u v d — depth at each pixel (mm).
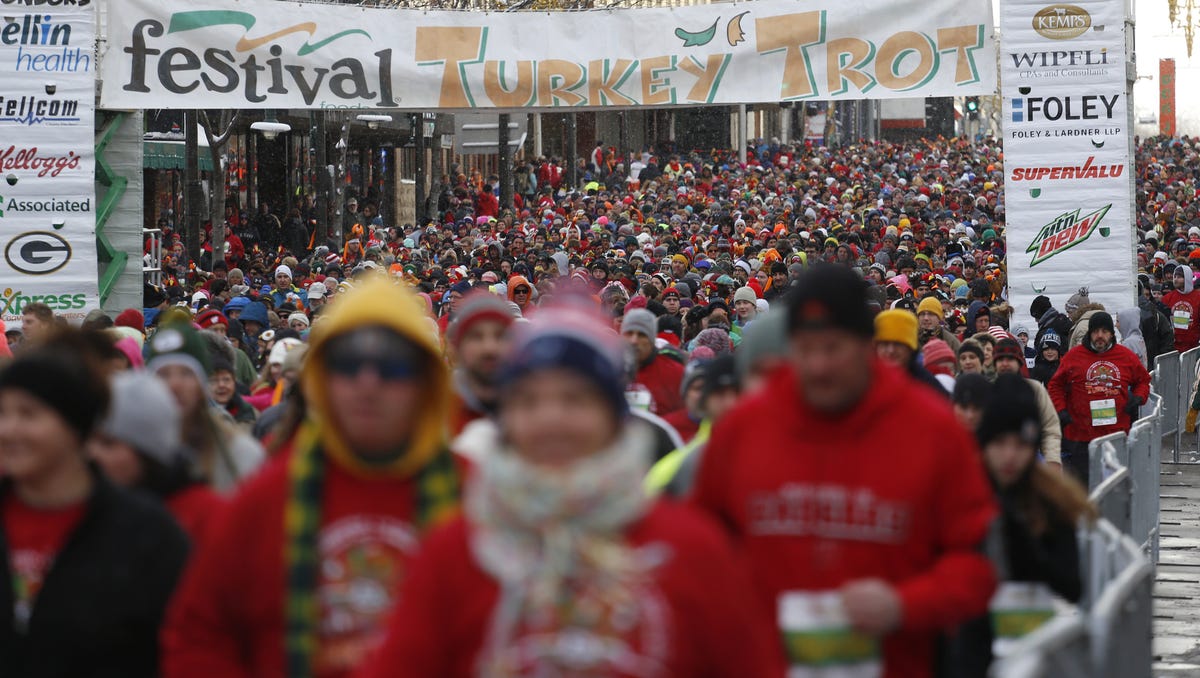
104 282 55125
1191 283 70375
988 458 17734
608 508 9109
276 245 113688
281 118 128375
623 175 189875
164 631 12172
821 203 162125
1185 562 39344
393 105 55656
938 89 54156
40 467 13078
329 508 11734
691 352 36281
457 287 54594
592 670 9102
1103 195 54125
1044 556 17766
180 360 17578
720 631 9320
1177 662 28328
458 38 55781
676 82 55500
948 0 53781
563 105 55844
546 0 79312
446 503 11773
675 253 98375
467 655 9555
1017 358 35156
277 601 11656
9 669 13180
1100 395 43031
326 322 11797
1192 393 63688
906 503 12859
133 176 55625
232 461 17703
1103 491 25328
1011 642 17703
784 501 13062
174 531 13406
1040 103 54219
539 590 9133
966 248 111875
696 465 15461
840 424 13008
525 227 116000
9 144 49969
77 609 12984
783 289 68688
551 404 9281
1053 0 53812
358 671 10477
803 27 54594
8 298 50281
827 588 12922
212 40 53812
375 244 88625
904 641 12930
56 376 13109
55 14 49812
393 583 11609
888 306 52844
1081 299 53562
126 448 14445
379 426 11539
